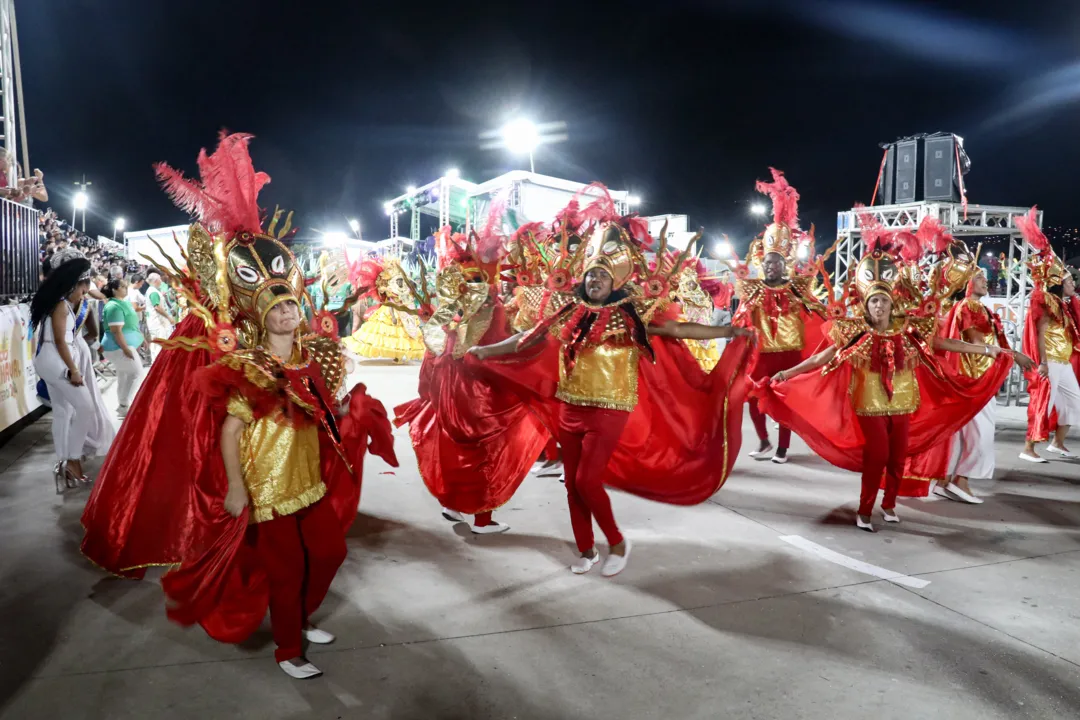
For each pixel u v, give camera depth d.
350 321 16.28
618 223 4.59
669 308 4.78
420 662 3.34
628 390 4.38
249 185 3.29
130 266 14.85
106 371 12.64
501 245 5.18
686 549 4.80
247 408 3.04
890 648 3.50
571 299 4.51
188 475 3.79
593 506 4.27
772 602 4.00
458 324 4.87
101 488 3.97
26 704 2.96
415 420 5.28
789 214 7.41
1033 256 7.27
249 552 3.35
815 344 7.49
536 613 3.84
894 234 5.50
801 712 2.97
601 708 3.00
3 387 7.50
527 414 5.07
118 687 3.10
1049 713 2.98
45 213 14.23
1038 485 6.39
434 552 4.70
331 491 3.57
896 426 5.20
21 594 3.96
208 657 3.36
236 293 3.17
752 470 6.85
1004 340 6.21
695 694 3.10
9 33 9.70
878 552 4.78
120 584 4.10
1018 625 3.75
